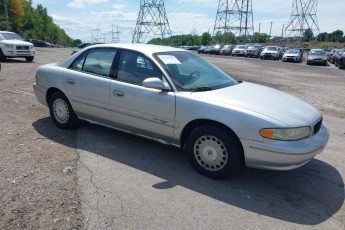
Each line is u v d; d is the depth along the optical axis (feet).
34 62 63.41
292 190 13.85
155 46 17.93
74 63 18.94
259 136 13.06
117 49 17.29
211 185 13.92
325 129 15.17
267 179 14.70
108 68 17.34
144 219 11.28
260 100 14.56
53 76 19.42
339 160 17.19
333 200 13.20
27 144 17.30
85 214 11.37
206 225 11.14
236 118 13.38
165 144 17.21
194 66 17.17
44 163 15.14
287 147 12.84
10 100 26.55
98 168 14.96
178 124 14.84
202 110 14.08
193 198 12.82
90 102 17.85
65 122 19.60
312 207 12.62
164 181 14.06
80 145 17.53
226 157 13.92
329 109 30.50
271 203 12.75
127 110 16.38
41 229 10.52
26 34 266.98
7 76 39.86
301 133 13.26
